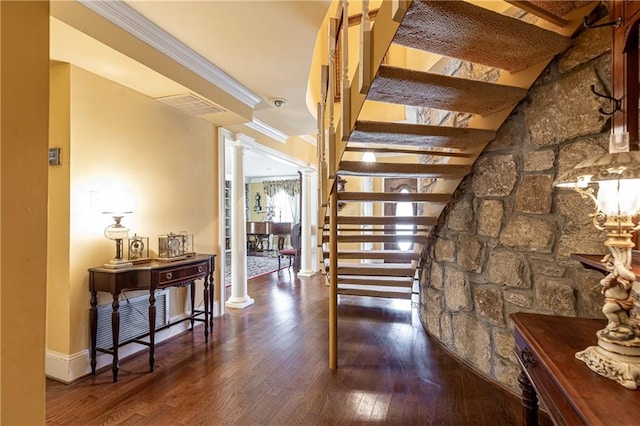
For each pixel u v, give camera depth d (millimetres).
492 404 1980
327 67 2682
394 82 1622
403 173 2434
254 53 2529
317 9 2000
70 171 2275
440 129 2025
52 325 2314
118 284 2314
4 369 501
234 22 2125
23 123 521
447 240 2863
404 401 2016
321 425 1782
